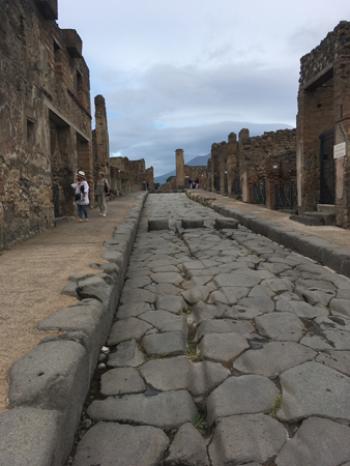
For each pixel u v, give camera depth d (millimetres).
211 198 19422
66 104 11219
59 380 1985
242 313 4051
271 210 13266
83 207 10664
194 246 7949
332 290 4895
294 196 13266
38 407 1816
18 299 3432
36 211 8000
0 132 6172
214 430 2234
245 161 18062
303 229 8875
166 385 2738
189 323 4047
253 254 7242
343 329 3676
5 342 2518
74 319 2855
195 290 4820
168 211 16312
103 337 3322
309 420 2258
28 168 7566
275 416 2324
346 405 2404
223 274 5551
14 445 1546
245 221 11094
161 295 4789
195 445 2111
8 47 6621
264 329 3623
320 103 11836
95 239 7125
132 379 2814
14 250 6047
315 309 4211
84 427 2273
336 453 2008
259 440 2104
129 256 6992
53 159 11250
